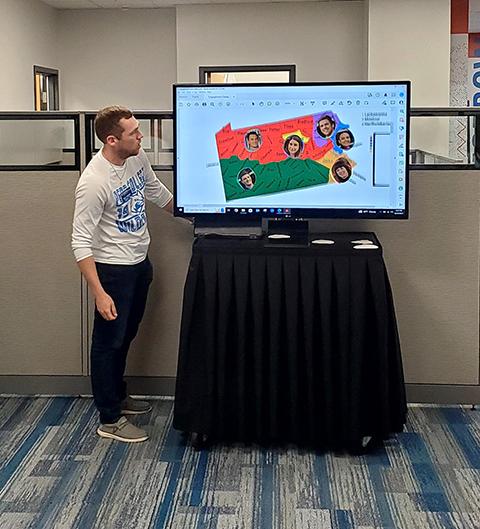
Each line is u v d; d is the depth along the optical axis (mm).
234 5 8523
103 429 3078
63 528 2355
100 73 9188
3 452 2932
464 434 3092
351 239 3029
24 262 3482
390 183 3004
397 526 2354
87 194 2812
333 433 2895
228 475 2725
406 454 2900
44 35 8633
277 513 2443
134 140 2850
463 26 8633
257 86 2982
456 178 3268
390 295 2916
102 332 2998
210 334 2877
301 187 3033
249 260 2857
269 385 2891
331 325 2852
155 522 2389
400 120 2965
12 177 3420
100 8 8992
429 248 3316
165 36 9062
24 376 3564
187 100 3012
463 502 2506
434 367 3395
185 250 3395
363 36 8430
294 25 8516
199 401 2928
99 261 2947
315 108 2982
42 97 8977
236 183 3051
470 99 8820
